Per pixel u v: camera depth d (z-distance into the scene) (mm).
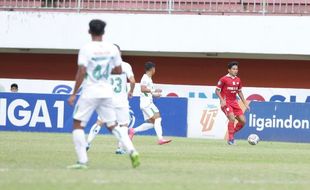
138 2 71312
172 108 57500
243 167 27781
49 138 47375
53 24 69938
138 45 69000
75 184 20078
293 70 70688
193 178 22672
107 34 69250
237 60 71375
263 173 25359
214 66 71750
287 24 67000
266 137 55125
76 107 24953
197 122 57281
